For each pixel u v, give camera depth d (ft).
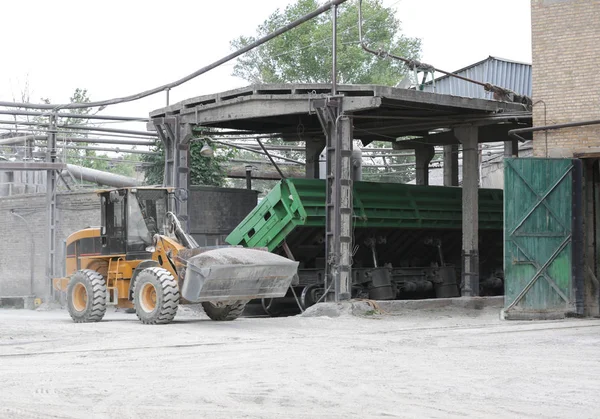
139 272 64.59
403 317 71.51
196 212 98.99
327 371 37.99
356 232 86.28
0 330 56.24
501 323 66.64
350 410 28.91
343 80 182.39
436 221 92.48
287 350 46.03
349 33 182.80
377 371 38.04
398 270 92.27
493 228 100.32
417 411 28.81
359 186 85.76
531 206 70.64
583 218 73.00
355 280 86.79
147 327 59.00
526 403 30.58
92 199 97.09
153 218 66.90
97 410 28.78
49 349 46.39
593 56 70.90
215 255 59.77
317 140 99.60
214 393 32.14
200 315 77.41
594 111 70.85
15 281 105.81
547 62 72.69
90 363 40.65
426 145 108.06
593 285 73.51
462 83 125.29
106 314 83.20
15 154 111.86
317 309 72.43
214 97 82.94
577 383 35.19
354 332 57.52
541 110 72.79
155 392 32.37
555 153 72.33
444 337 54.29
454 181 110.42
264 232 82.79
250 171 109.19
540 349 47.65
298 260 86.79
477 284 86.28
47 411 28.60
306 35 181.06
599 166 74.13
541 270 70.49
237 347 47.39
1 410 28.73
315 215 81.20
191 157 113.09
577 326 63.21
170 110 87.30
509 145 107.45
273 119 92.79
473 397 31.65
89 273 66.08
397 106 78.89
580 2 71.41
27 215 104.53
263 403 30.22
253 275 60.75
